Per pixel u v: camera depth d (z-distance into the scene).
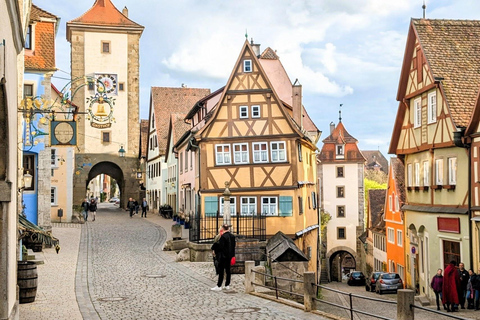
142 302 14.09
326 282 61.28
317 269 40.53
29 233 16.84
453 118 22.80
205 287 16.53
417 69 26.64
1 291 8.72
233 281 17.77
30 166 27.64
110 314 12.61
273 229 30.39
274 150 30.72
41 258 23.06
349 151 63.47
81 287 16.44
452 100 23.47
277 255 19.81
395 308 24.28
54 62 26.97
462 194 22.75
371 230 51.91
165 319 12.04
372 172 92.38
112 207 74.44
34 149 27.08
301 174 32.66
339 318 11.57
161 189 56.66
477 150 21.56
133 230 38.06
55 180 43.59
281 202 30.39
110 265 21.62
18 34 10.31
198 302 14.04
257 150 30.81
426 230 26.42
